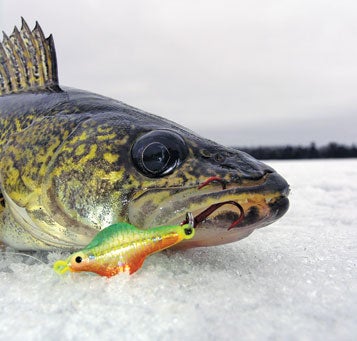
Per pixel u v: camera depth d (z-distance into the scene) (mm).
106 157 122
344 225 231
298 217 261
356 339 77
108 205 120
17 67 170
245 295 98
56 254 135
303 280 109
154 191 117
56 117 139
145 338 79
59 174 127
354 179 551
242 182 113
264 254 141
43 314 90
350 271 120
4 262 138
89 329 83
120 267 106
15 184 135
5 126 150
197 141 123
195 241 120
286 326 82
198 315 87
